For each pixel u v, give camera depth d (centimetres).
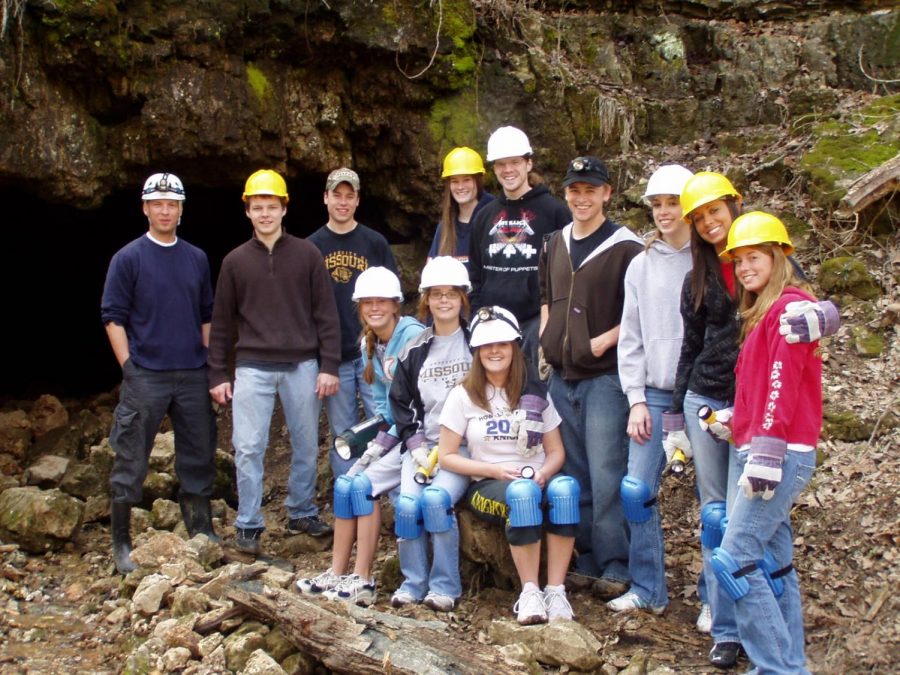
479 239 525
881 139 658
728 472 396
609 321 461
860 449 500
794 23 790
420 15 687
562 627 400
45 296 882
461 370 471
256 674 383
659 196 430
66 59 600
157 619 444
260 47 663
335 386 537
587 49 773
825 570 441
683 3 799
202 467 534
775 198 662
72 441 681
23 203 713
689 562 490
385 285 489
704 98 764
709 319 402
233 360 759
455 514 460
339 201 566
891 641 393
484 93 714
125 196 764
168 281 516
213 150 653
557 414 461
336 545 473
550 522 436
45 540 531
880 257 606
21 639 443
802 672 363
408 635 395
